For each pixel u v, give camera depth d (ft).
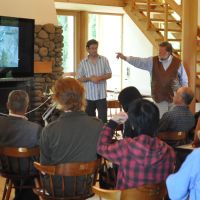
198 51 22.72
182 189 6.54
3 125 10.55
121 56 18.42
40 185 10.50
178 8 25.21
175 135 11.96
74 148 9.18
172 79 17.66
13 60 20.63
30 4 22.70
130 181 7.66
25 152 10.31
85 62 19.88
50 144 9.20
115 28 34.71
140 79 32.99
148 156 7.48
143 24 27.61
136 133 7.82
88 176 9.57
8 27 20.20
